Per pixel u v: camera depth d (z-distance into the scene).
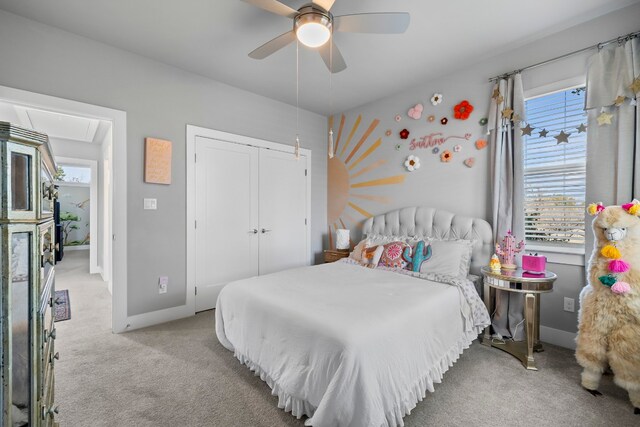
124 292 2.71
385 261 2.87
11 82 2.19
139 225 2.80
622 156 2.04
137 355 2.24
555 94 2.48
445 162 3.14
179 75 3.05
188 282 3.13
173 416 1.58
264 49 2.09
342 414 1.28
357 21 1.80
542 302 2.48
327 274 2.56
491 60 2.80
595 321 1.80
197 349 2.35
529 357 2.06
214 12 2.17
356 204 4.16
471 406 1.65
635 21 2.07
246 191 3.64
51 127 4.16
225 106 3.42
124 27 2.36
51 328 1.15
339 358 1.34
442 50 2.67
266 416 1.58
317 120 4.46
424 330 1.71
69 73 2.43
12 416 0.73
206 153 3.28
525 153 2.66
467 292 2.22
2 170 0.69
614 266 1.74
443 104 3.16
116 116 2.66
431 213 3.13
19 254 0.76
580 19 2.25
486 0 2.03
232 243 3.52
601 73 2.14
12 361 0.73
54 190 1.23
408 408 1.50
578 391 1.80
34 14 2.20
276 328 1.72
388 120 3.72
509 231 2.55
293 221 4.17
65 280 4.73
